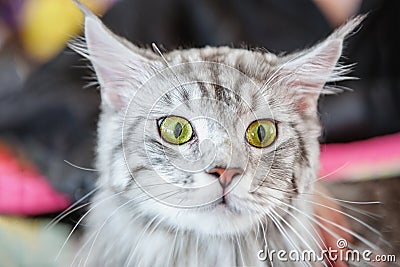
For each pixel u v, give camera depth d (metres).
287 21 0.86
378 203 0.57
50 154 0.69
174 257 0.50
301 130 0.50
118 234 0.50
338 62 0.51
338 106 0.79
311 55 0.50
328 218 0.51
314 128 0.51
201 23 0.84
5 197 0.61
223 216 0.48
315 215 0.50
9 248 0.52
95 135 0.60
